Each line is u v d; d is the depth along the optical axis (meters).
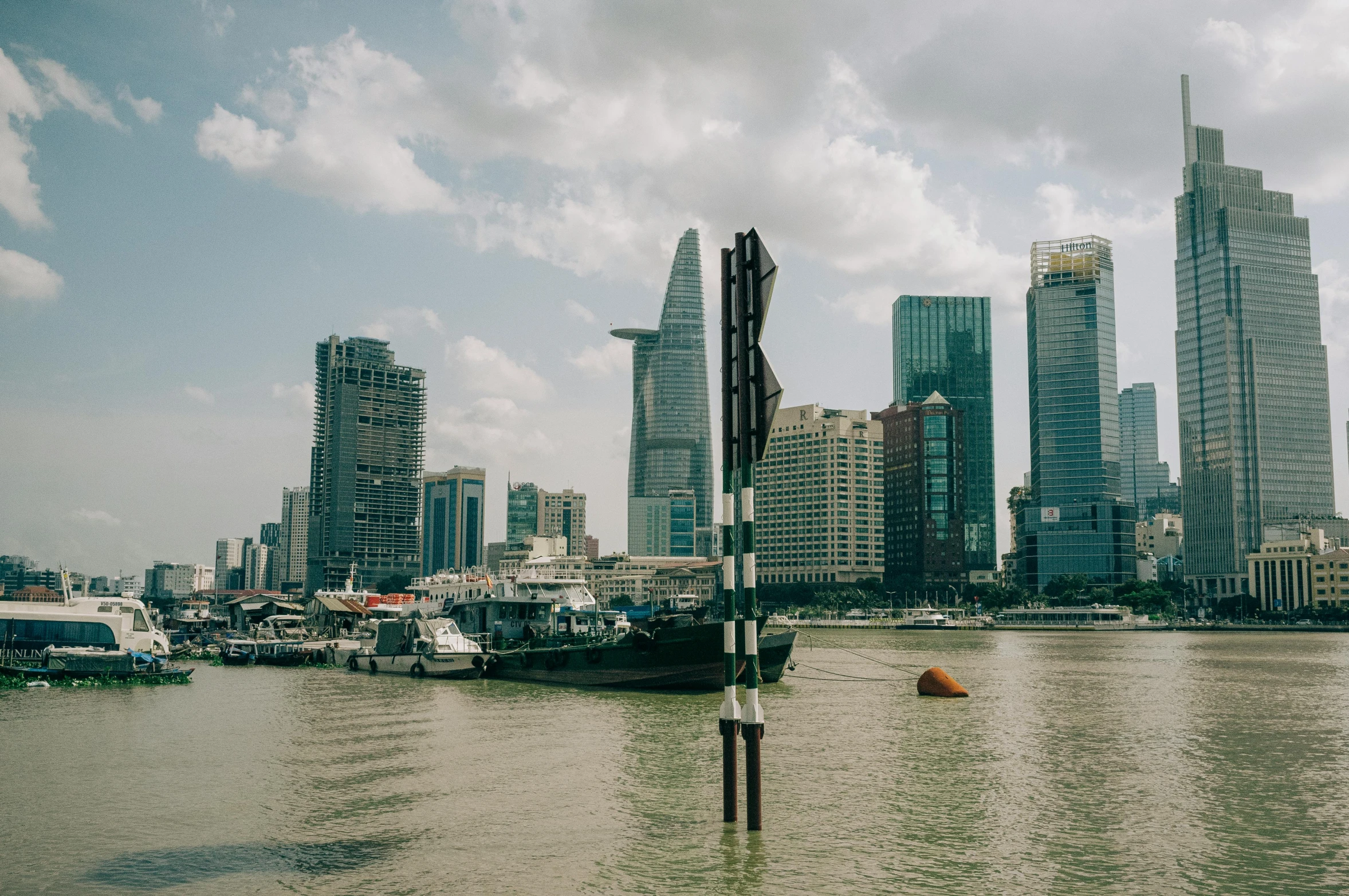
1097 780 38.94
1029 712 62.16
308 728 52.94
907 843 29.12
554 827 30.66
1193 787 37.78
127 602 92.56
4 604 85.62
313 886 25.05
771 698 70.81
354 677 88.00
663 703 65.88
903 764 42.50
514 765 41.53
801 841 29.14
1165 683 85.94
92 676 77.75
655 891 24.62
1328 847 29.00
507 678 83.75
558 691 74.50
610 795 35.38
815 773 40.16
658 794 35.59
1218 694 75.38
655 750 45.38
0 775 39.28
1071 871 26.45
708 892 24.56
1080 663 116.19
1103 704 67.44
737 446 27.27
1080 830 30.81
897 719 58.22
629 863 26.89
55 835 29.95
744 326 26.38
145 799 34.84
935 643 183.75
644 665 74.06
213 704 64.69
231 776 39.16
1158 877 26.03
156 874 26.12
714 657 71.62
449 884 25.14
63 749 45.72
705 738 49.41
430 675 86.19
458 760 42.75
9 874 26.12
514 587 97.19
